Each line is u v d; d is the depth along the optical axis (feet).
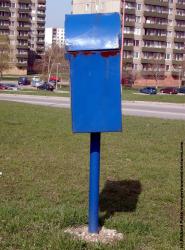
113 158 33.30
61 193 22.94
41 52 486.79
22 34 419.95
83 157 33.22
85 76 15.79
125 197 22.63
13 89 224.33
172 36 379.35
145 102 131.54
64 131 48.32
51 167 29.27
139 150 37.22
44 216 18.35
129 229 17.40
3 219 18.13
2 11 408.87
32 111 75.25
